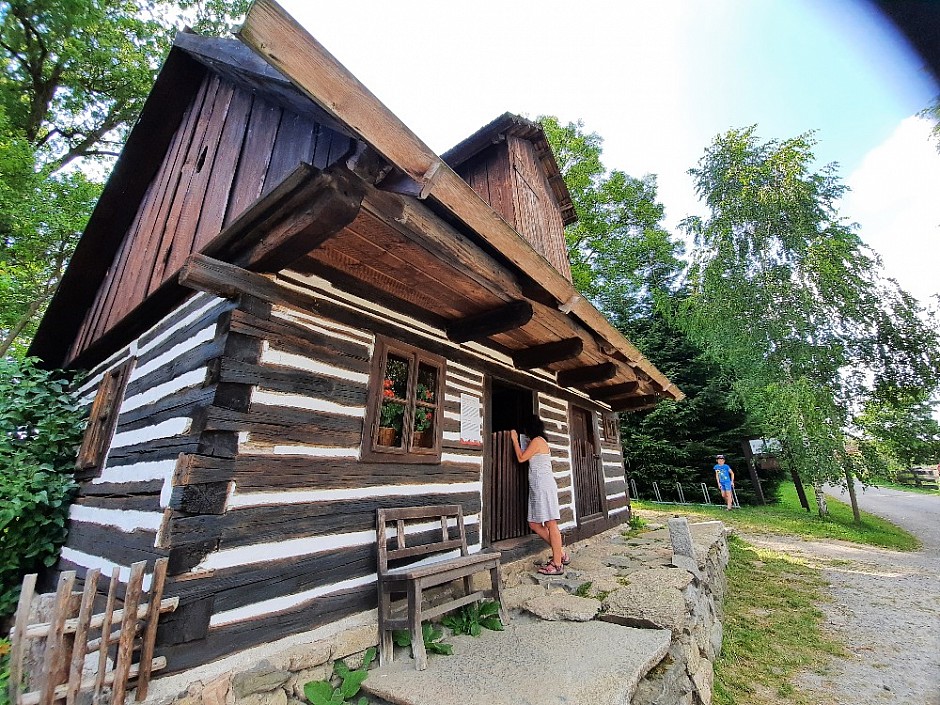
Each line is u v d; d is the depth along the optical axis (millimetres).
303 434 2998
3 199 8836
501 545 4988
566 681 2451
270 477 2758
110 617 1967
